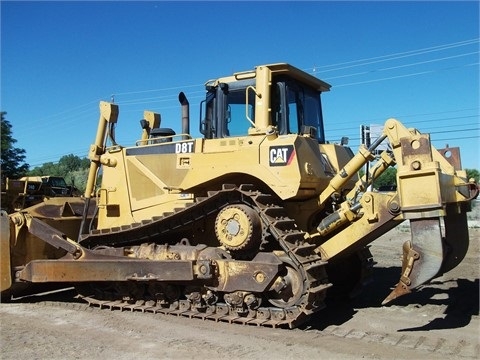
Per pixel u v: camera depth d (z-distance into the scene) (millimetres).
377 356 5562
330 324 6938
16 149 34500
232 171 7297
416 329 6629
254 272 6766
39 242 9078
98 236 8750
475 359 5457
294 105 8016
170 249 7695
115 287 8234
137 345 6094
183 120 8828
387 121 6578
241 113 7824
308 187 6980
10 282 8586
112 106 9156
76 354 5805
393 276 10438
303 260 6516
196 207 7512
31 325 7148
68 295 9430
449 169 6484
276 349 5828
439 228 6023
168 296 7668
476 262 11906
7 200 18000
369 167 7074
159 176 8398
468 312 7402
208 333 6531
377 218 6664
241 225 6922
